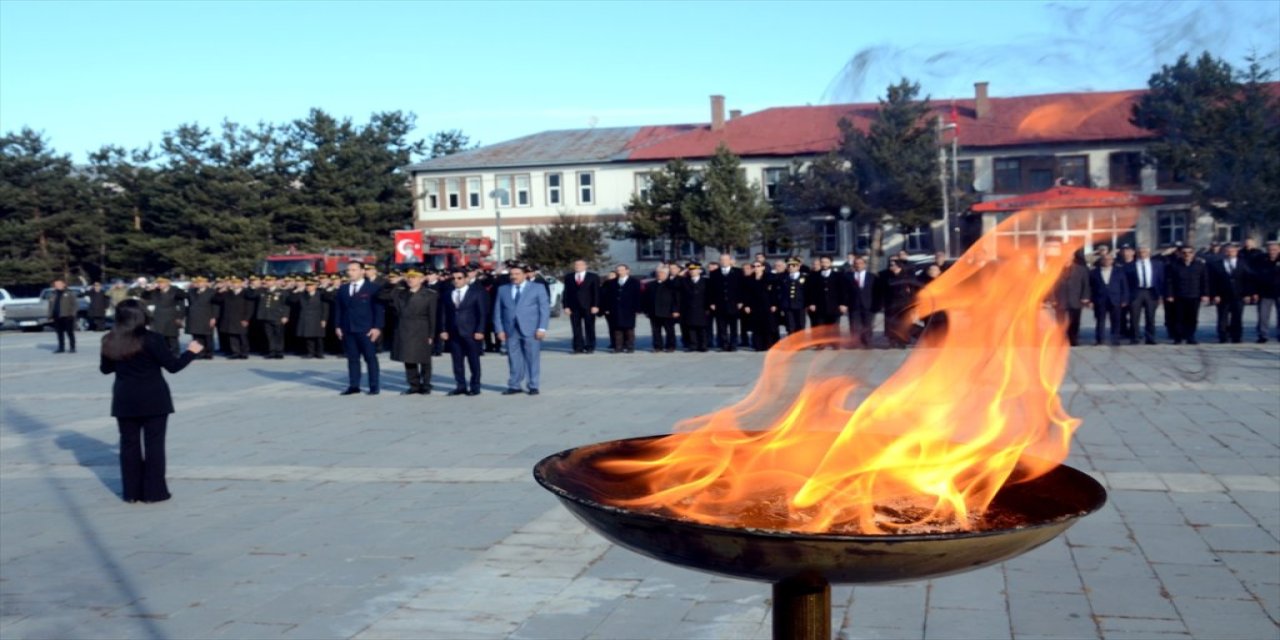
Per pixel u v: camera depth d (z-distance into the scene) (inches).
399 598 228.7
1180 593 216.8
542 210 2041.1
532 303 566.9
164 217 1999.3
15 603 232.4
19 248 1929.1
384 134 2210.9
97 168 2073.1
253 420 506.0
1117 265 716.0
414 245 1389.0
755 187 1567.4
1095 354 672.4
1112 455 349.1
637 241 1813.5
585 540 270.5
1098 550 247.3
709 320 808.3
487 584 236.5
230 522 301.4
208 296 896.9
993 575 233.1
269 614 220.4
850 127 735.1
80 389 674.2
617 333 833.5
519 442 417.7
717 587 230.8
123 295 1391.5
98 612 225.1
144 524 302.4
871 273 773.9
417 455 396.8
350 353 599.2
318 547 270.8
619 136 2097.7
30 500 341.7
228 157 2050.9
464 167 2079.2
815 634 103.9
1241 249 718.5
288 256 1256.8
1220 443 366.9
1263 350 677.3
